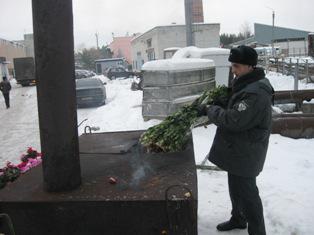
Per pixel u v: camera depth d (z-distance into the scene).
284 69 23.53
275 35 54.00
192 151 3.82
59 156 2.91
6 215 2.69
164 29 34.38
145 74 9.99
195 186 2.88
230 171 3.38
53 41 2.79
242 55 3.21
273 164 6.10
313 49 31.02
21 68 37.94
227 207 4.64
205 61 10.35
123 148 4.04
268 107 3.21
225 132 3.40
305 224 4.11
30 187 3.09
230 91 3.72
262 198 4.79
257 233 3.50
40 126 2.93
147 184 2.98
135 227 2.77
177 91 9.57
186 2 15.27
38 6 2.77
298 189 5.03
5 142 10.97
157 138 3.89
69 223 2.81
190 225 2.71
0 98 26.95
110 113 14.18
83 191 2.92
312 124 7.85
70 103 2.91
